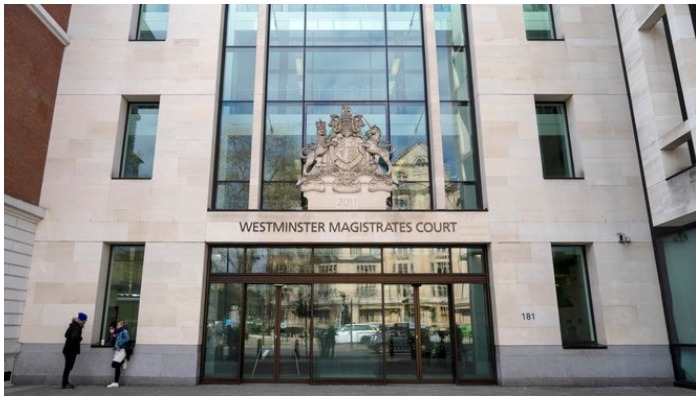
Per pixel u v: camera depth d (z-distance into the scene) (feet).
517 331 47.34
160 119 52.95
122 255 50.47
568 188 51.13
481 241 49.70
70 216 49.67
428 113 55.67
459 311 49.34
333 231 49.90
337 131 53.52
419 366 48.16
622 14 54.29
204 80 54.34
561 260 50.80
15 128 46.42
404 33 59.16
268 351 48.57
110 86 53.83
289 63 57.72
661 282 48.24
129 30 56.08
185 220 49.90
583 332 49.08
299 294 49.75
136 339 46.93
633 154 52.01
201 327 47.93
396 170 53.93
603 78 54.49
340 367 47.98
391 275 49.88
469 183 53.93
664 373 46.42
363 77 57.41
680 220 45.70
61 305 47.39
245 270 50.03
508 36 56.08
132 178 51.21
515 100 53.88
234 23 59.16
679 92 47.37
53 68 52.75
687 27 43.98
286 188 53.42
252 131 54.24
